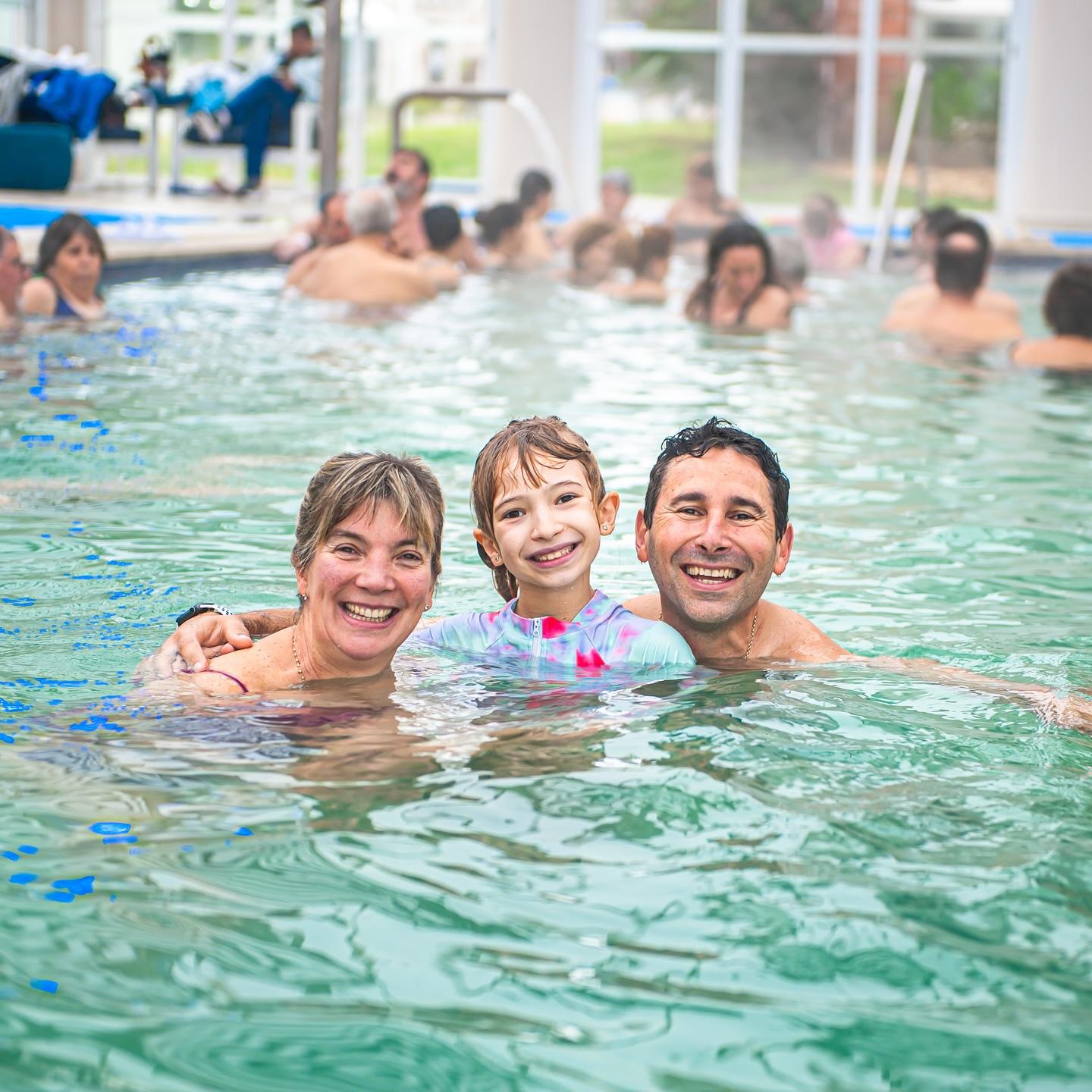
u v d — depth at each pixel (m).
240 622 2.80
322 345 7.05
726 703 2.54
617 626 2.83
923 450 5.18
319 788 2.13
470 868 1.88
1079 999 1.60
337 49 10.80
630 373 6.62
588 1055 1.48
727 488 2.75
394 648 2.66
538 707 2.51
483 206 15.82
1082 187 16.20
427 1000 1.58
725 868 1.89
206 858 1.90
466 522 4.02
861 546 3.93
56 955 1.65
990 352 7.49
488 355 7.00
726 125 16.69
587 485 2.81
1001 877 1.88
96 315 7.41
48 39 16.23
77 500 4.09
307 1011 1.55
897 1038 1.52
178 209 12.58
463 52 16.58
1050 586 3.56
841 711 2.50
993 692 2.64
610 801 2.10
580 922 1.75
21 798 2.07
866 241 13.56
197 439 4.93
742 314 8.34
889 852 1.95
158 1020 1.53
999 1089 1.44
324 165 10.91
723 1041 1.51
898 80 16.39
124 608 3.12
